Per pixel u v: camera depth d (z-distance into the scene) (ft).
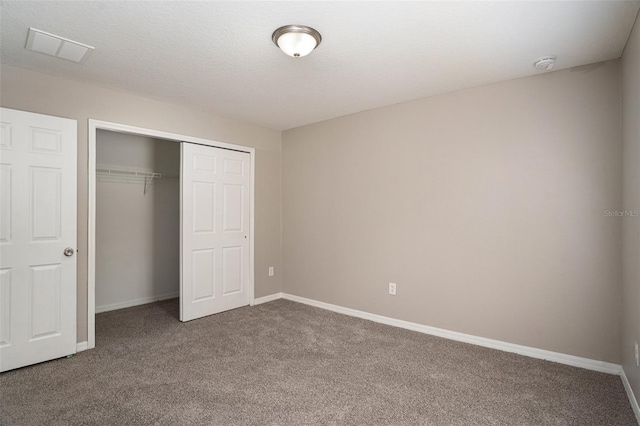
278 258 15.26
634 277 6.66
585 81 8.37
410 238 11.27
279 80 9.53
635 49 6.46
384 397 7.18
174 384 7.68
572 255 8.54
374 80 9.48
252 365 8.64
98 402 6.95
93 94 9.83
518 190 9.27
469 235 10.07
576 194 8.48
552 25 6.64
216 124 12.87
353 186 12.73
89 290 9.68
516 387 7.55
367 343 10.07
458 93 10.26
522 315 9.24
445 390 7.45
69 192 9.17
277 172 15.17
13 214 8.32
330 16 6.39
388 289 11.79
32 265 8.58
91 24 6.72
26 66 8.56
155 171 14.97
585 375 8.04
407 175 11.32
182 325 11.64
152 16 6.44
